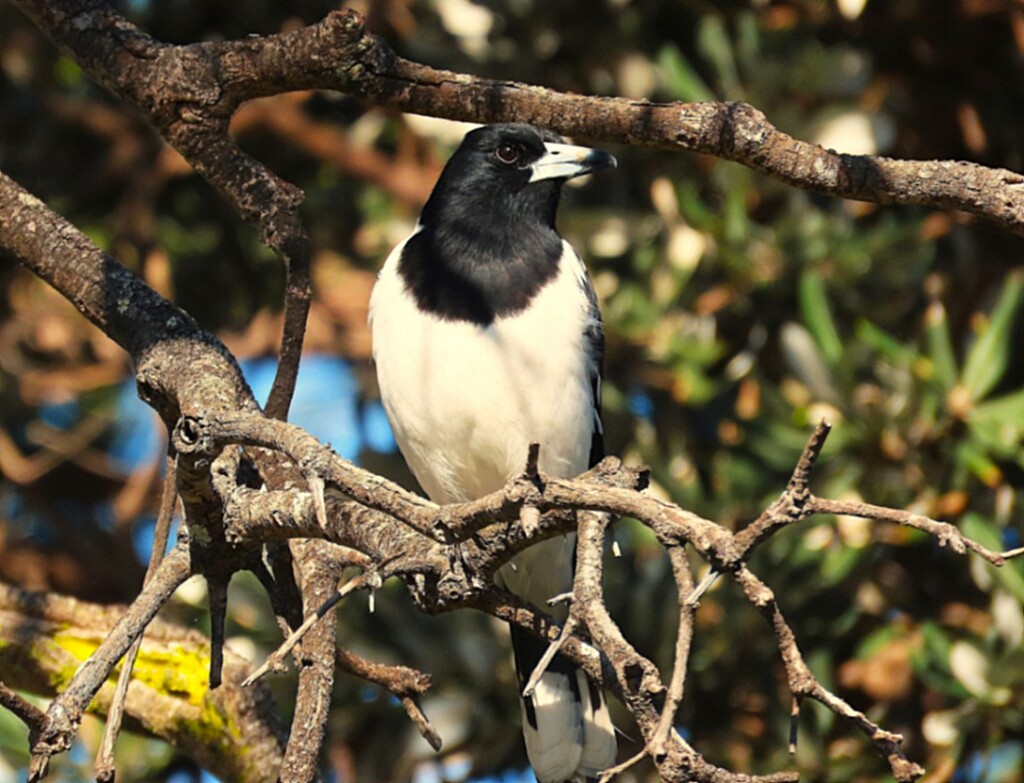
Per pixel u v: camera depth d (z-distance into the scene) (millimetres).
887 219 9961
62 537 11969
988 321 9750
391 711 10055
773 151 6281
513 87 6531
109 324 6922
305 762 5469
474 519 4707
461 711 9938
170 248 12195
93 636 8062
